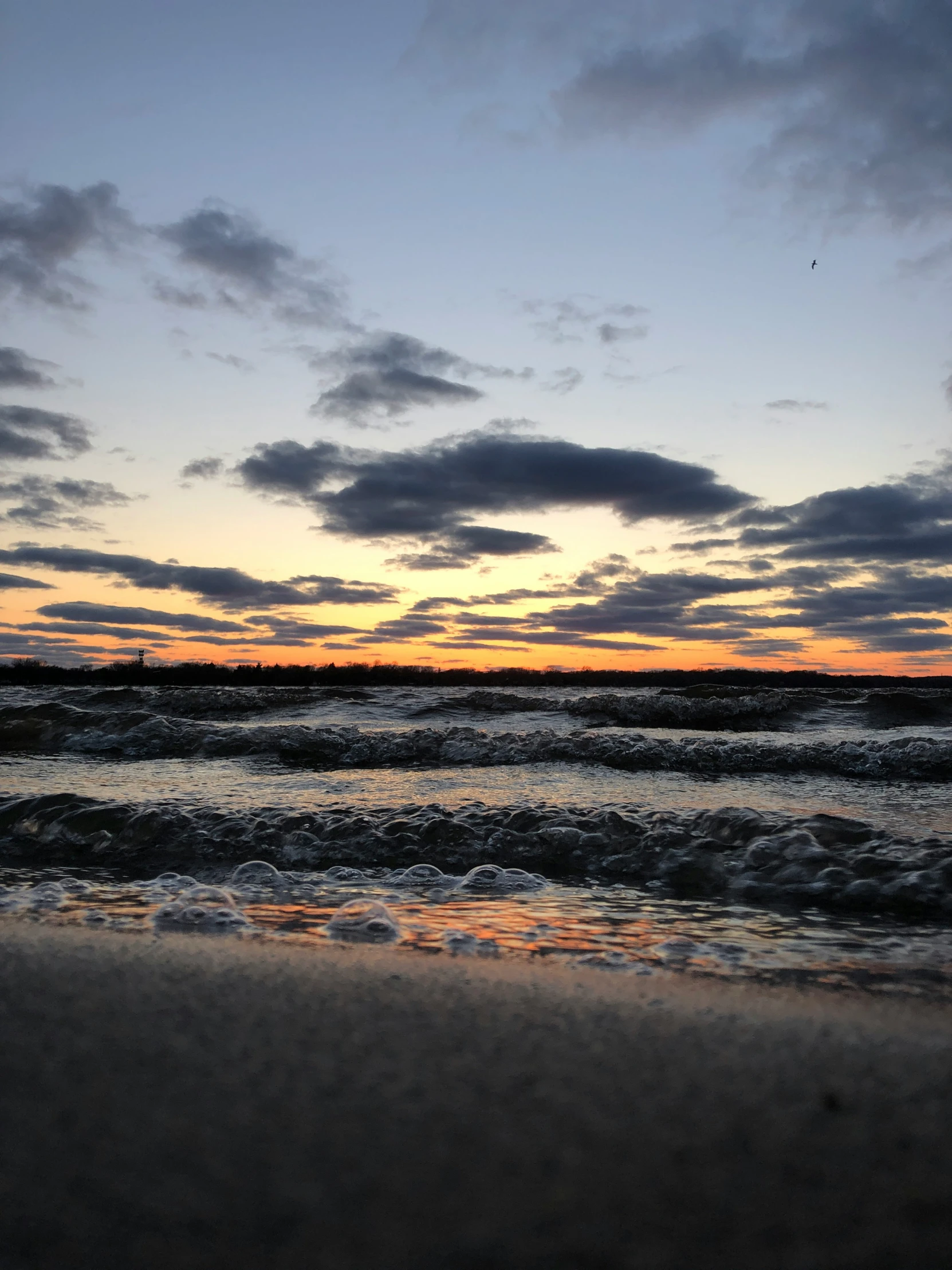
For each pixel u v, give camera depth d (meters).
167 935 2.38
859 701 12.41
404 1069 1.42
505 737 7.62
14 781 5.77
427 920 2.71
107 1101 1.28
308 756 7.33
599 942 2.47
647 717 11.48
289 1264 0.90
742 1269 0.91
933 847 3.38
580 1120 1.25
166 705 11.78
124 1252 0.91
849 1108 1.31
